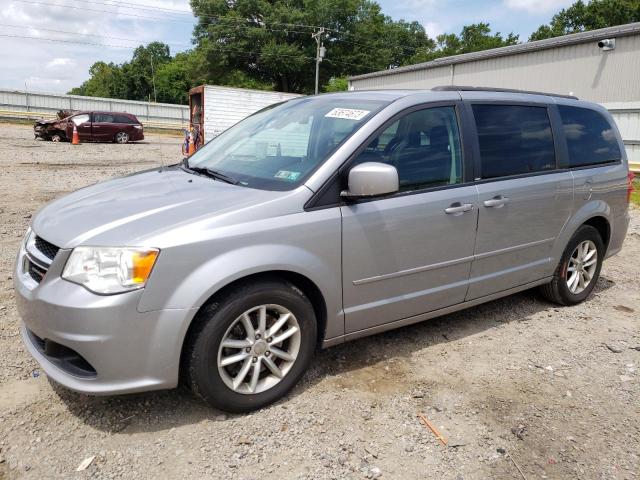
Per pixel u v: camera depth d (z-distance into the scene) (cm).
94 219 281
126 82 7594
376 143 330
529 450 279
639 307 501
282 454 266
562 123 452
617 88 1814
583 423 305
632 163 1627
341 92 405
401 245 338
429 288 364
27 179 1128
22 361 341
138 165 1527
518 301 497
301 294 303
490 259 396
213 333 274
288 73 5619
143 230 266
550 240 442
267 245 283
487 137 391
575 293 487
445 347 392
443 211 355
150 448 265
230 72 5609
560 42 1950
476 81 2320
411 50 7081
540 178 420
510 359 379
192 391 288
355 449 273
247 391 294
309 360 318
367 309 334
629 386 349
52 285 262
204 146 432
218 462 258
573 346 405
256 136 390
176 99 7575
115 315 252
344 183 314
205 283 265
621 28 1842
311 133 351
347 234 312
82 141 2369
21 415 286
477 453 274
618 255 704
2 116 3447
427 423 297
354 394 322
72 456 257
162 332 261
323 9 5359
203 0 5481
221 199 297
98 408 295
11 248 590
